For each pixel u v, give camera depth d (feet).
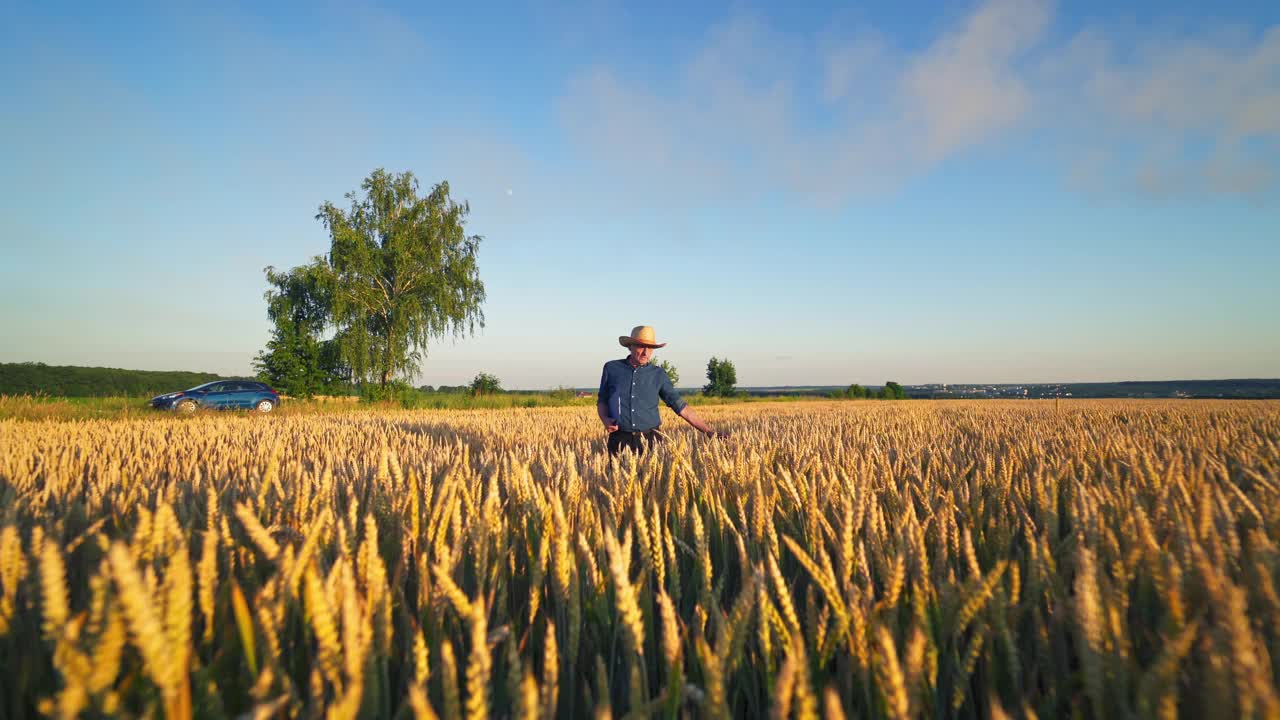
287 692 3.16
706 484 8.57
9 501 7.22
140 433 25.99
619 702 4.64
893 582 3.92
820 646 3.82
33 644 3.76
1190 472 7.61
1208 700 2.53
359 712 3.12
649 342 18.75
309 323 118.83
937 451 13.73
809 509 6.47
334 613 3.34
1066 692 3.70
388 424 36.11
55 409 57.72
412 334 120.88
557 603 4.68
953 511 6.40
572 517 6.46
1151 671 2.69
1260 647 3.33
